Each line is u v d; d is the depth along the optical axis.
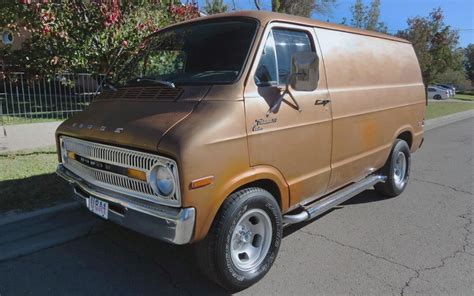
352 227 4.91
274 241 3.64
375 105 5.08
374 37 5.36
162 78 3.88
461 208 5.68
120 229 4.58
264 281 3.63
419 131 6.52
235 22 3.80
